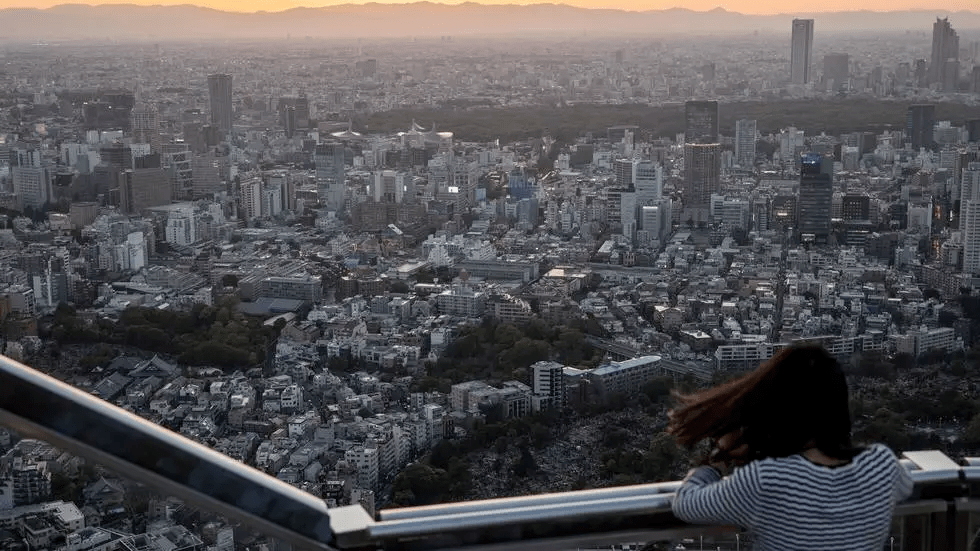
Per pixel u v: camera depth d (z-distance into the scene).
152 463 5.70
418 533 6.09
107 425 5.59
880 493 6.09
